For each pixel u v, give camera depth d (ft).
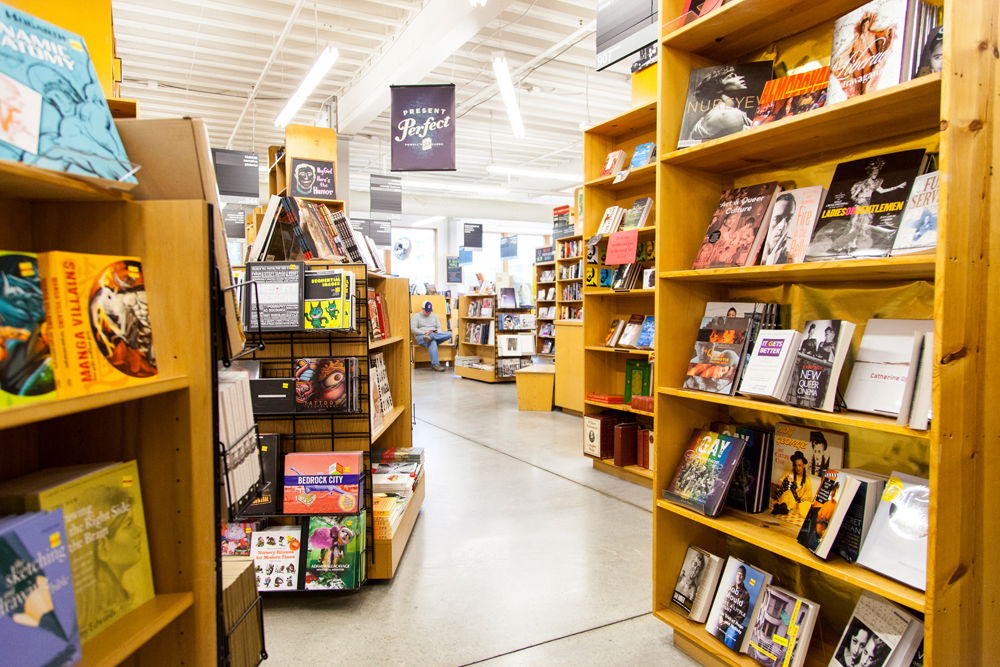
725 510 7.06
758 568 7.41
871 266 5.25
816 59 6.87
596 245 15.90
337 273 8.45
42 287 3.26
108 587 3.79
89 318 3.53
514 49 25.84
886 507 5.48
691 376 7.21
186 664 4.30
